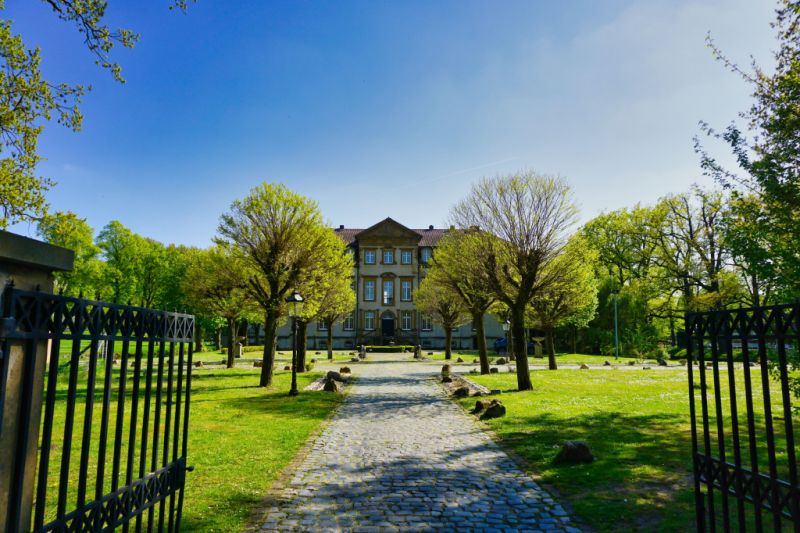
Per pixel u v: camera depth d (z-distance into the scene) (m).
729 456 8.47
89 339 2.96
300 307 21.75
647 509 6.07
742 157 9.00
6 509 2.52
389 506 6.38
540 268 19.78
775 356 8.37
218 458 8.73
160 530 3.95
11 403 2.56
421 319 64.00
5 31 11.48
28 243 2.57
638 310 37.88
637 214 36.50
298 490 7.04
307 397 17.34
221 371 28.81
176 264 49.12
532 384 20.52
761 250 8.41
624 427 11.34
